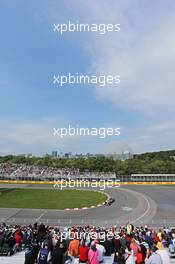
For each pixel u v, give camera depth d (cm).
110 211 5222
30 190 7350
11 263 1722
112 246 2000
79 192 7125
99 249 1773
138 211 5241
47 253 1436
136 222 4472
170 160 11262
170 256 2009
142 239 1969
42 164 10969
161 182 9050
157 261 1259
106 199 6269
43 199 6241
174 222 4466
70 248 1770
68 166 10331
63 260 1488
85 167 10112
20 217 4712
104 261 1831
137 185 8556
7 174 10075
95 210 5281
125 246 1666
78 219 4606
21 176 9819
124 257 1502
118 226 4169
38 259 1432
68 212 5116
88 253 1529
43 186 8319
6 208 5378
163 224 4344
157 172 10050
